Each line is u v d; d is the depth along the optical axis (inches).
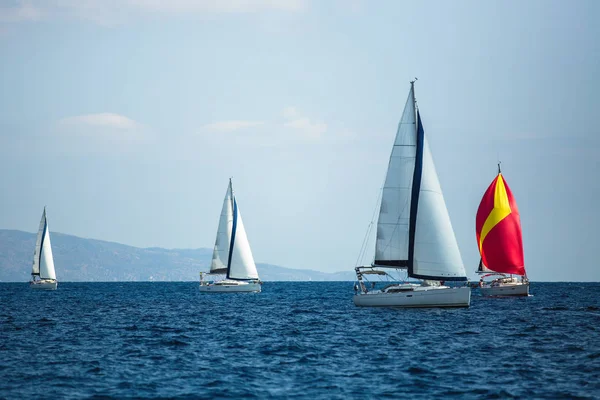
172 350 5989.2
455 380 4677.7
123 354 5782.5
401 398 4215.1
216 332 7352.4
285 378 4758.9
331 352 5812.0
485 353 5713.6
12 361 5438.0
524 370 4990.2
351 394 4311.0
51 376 4845.0
